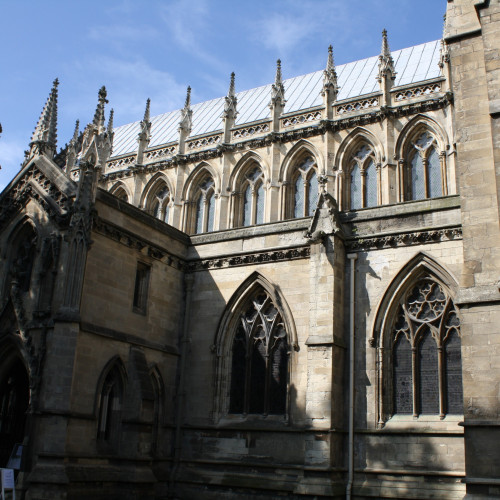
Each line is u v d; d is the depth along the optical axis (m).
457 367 35.31
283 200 56.06
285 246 41.66
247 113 66.38
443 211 37.34
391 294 37.75
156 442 41.16
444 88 51.91
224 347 42.88
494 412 26.59
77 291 36.31
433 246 37.12
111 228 39.62
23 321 37.72
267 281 41.91
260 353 41.72
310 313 38.03
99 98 40.62
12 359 38.66
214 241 45.16
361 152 54.59
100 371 37.41
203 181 62.09
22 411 39.97
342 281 38.81
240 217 58.69
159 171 63.88
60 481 32.91
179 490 40.44
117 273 39.91
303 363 39.09
